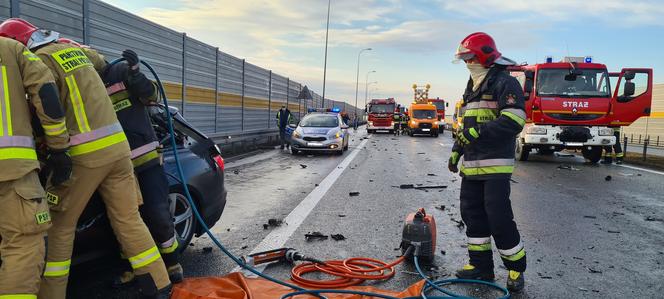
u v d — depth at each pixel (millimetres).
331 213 6871
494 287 4074
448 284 4121
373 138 31391
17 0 7703
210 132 16219
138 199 3322
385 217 6684
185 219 4484
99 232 3482
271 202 7645
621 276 4426
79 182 2936
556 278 4340
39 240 2719
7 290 2596
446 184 10039
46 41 2961
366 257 4832
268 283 3848
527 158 15586
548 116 14297
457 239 5609
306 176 10930
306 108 35125
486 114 3951
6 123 2570
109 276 4051
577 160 16266
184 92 14000
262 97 22703
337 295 3645
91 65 3107
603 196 8789
